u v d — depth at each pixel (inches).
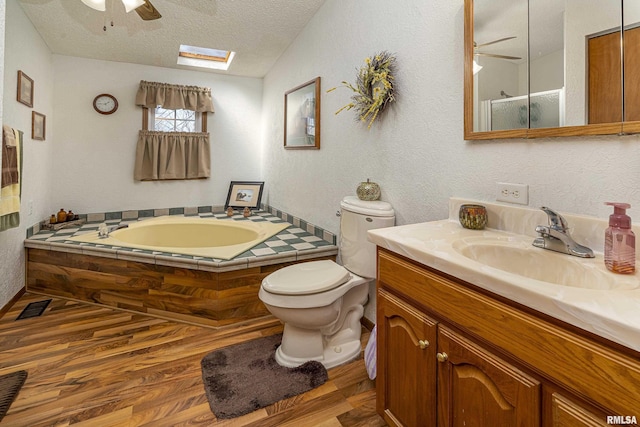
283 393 61.3
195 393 61.4
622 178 39.1
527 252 43.1
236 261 87.7
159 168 144.9
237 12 105.9
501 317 32.5
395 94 74.0
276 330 85.6
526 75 47.8
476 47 54.4
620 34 38.2
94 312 95.0
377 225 72.9
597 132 40.3
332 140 100.7
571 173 43.8
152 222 131.8
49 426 52.8
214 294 86.6
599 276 34.9
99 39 118.3
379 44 78.7
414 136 69.4
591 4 40.6
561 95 43.8
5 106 87.3
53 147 128.8
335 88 97.5
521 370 30.9
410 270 44.6
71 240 105.3
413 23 68.4
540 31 46.0
